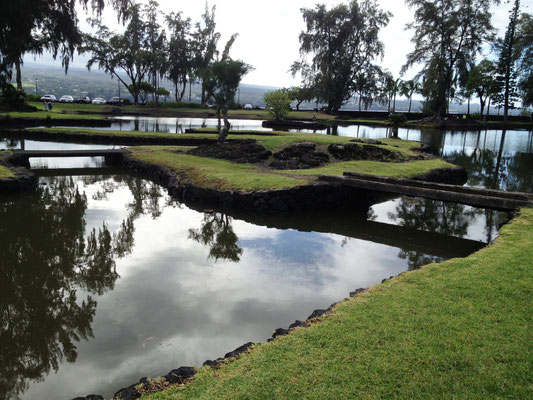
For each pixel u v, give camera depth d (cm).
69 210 1107
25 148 2102
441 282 480
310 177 1329
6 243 836
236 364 329
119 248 820
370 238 950
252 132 2830
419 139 3575
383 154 1958
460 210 1236
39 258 758
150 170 1582
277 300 593
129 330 502
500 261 552
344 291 633
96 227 962
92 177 1571
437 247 895
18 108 3700
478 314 393
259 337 486
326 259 788
